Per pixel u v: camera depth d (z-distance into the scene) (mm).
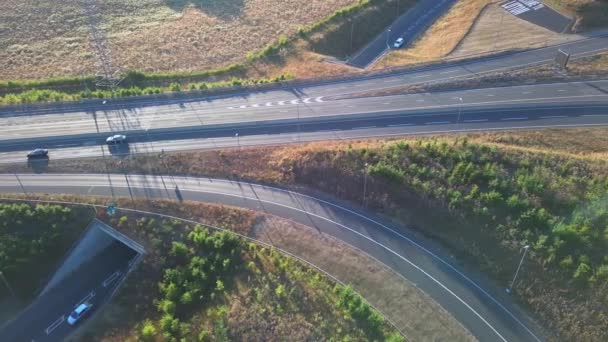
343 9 156500
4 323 89125
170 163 105500
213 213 96438
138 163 105812
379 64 133875
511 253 83938
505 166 94750
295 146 106250
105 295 93250
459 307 79500
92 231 96812
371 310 78312
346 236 91250
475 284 82500
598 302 76250
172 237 93938
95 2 176625
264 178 102125
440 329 76938
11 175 104000
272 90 123625
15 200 98375
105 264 98688
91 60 143875
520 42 132000
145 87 131125
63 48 150750
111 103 121938
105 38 150375
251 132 111125
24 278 92250
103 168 105125
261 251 90375
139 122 115625
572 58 123062
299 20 160750
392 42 146750
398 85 120875
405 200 94000
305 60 137750
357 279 84625
